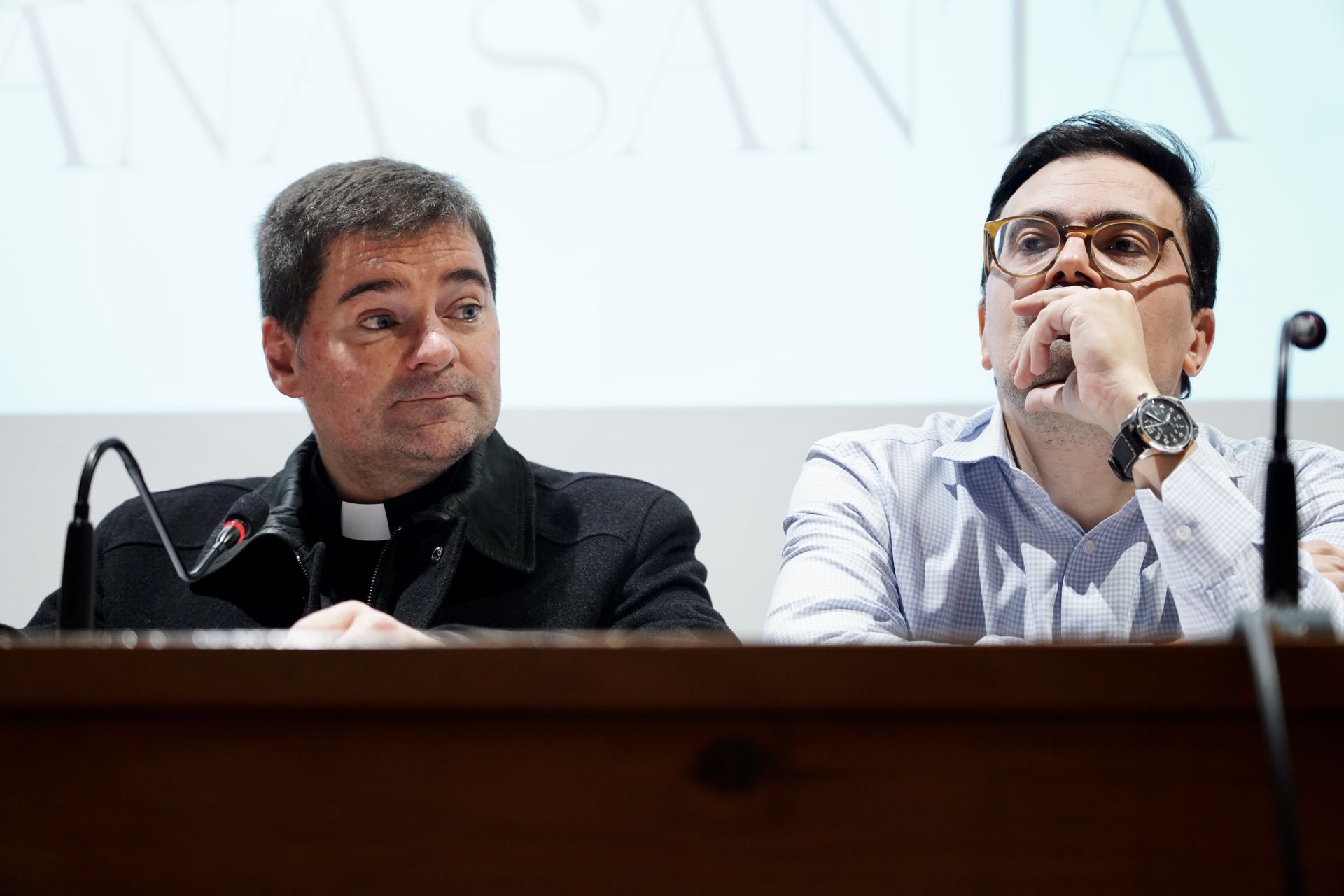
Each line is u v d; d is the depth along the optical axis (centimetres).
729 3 346
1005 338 219
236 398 348
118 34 361
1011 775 81
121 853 83
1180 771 81
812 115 342
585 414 339
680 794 82
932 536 227
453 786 83
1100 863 80
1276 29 332
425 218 217
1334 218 326
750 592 331
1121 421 194
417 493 226
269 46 356
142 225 354
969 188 338
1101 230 215
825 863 81
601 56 347
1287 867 75
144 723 84
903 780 81
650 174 343
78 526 133
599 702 82
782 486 335
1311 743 81
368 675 83
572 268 342
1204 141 332
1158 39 336
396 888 82
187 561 229
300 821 83
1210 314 231
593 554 222
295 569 220
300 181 225
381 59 352
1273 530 113
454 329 218
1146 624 213
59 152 358
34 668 84
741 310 339
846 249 339
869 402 336
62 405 348
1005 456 221
